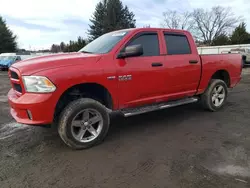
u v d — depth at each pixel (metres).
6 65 21.00
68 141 3.19
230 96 6.86
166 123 4.40
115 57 3.46
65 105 3.36
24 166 2.84
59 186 2.42
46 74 2.89
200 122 4.41
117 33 3.98
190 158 2.95
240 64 5.60
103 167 2.78
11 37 45.03
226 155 3.01
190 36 4.54
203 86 4.80
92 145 3.37
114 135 3.83
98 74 3.25
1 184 2.46
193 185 2.38
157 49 3.96
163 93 4.12
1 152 3.22
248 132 3.84
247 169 2.66
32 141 3.61
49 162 2.93
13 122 4.59
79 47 41.84
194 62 4.45
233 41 43.31
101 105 3.41
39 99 2.87
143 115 4.96
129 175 2.59
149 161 2.90
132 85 3.63
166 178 2.51
